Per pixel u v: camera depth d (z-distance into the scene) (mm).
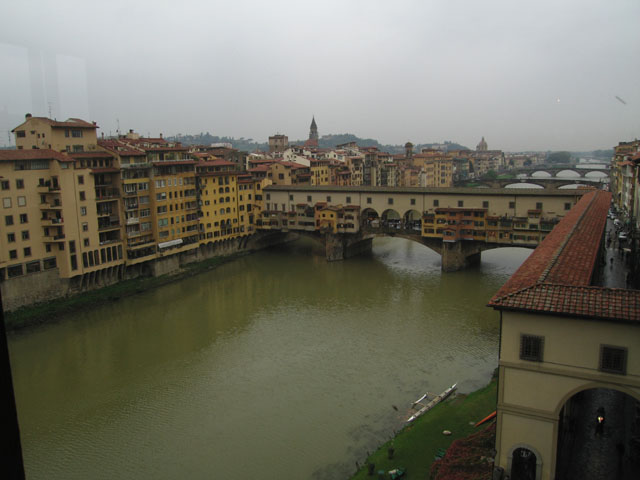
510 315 29078
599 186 176375
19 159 65312
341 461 40281
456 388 51344
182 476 39125
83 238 77250
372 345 63125
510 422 29812
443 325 69938
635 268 75062
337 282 94312
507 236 97500
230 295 86500
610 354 27328
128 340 65875
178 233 99438
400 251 122750
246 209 120562
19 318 64562
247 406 49125
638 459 32156
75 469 39969
